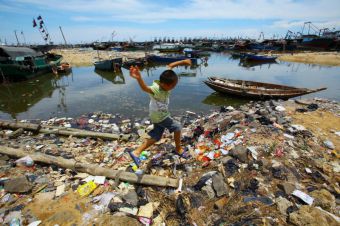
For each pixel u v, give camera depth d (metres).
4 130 7.70
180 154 4.54
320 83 19.06
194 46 64.75
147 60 30.80
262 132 5.57
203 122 7.93
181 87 17.05
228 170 4.08
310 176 4.10
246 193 3.57
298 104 9.98
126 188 3.96
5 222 3.21
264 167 4.14
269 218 3.06
